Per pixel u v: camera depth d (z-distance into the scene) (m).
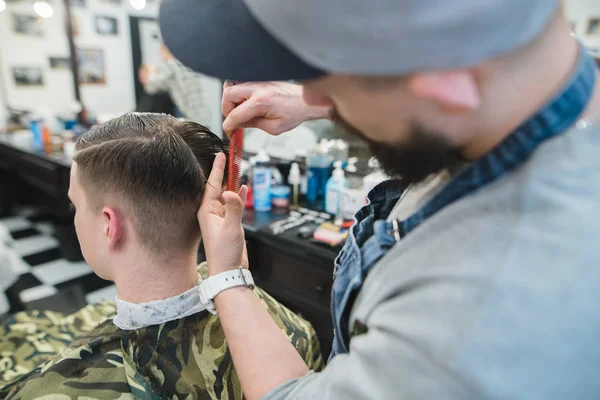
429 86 0.33
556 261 0.32
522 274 0.32
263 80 0.45
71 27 2.74
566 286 0.31
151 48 2.35
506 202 0.36
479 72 0.35
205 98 2.00
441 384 0.33
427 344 0.34
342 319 0.54
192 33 0.47
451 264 0.36
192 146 0.75
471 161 0.44
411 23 0.29
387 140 0.43
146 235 0.73
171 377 0.74
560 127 0.38
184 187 0.72
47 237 2.89
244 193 0.70
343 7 0.30
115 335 0.74
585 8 1.10
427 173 0.48
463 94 0.33
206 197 0.70
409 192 0.58
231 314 0.60
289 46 0.36
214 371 0.77
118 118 0.76
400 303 0.38
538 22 0.31
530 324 0.31
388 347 0.37
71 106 2.91
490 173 0.40
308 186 1.70
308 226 1.43
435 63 0.31
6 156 2.91
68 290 1.95
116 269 0.76
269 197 1.61
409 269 0.40
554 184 0.34
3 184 3.17
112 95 2.70
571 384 0.31
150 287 0.76
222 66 0.45
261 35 0.44
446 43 0.30
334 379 0.43
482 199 0.38
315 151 1.68
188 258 0.78
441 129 0.38
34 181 2.65
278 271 1.37
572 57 0.39
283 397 0.49
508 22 0.29
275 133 0.75
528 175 0.36
